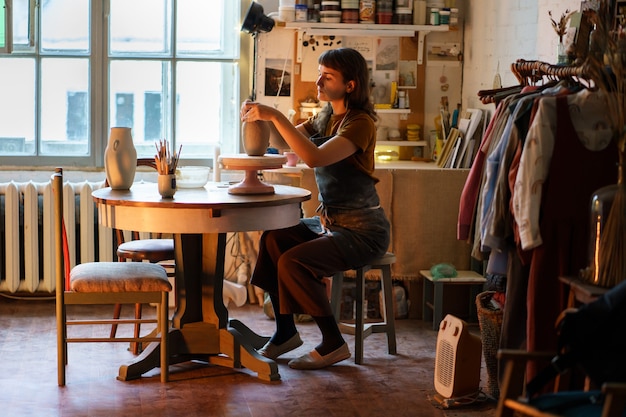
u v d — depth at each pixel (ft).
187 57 19.13
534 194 10.49
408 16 18.51
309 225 14.76
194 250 13.92
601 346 8.35
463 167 17.87
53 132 18.89
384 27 18.40
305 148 13.38
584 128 10.52
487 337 12.68
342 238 14.02
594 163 10.55
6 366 14.10
